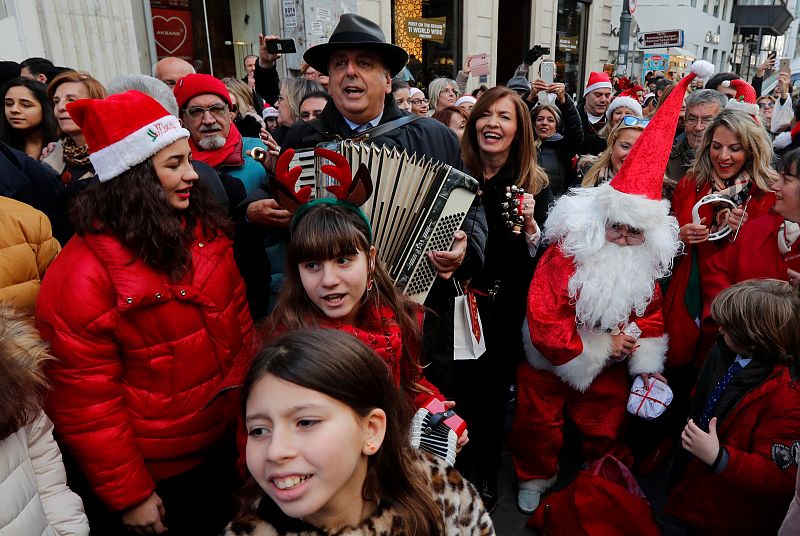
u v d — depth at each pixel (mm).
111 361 1479
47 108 2805
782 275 2166
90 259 1434
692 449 1746
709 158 2625
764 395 1734
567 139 4129
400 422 1117
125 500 1503
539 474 2498
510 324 2479
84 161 2434
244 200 2027
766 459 1690
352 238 1403
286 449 881
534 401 2406
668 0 20000
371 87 2053
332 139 2082
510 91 2500
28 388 1176
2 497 1125
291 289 1490
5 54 4602
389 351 1479
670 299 2492
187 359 1562
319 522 1003
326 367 911
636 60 13805
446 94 5438
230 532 1017
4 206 1637
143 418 1550
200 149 2406
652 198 2125
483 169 2613
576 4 12703
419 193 1802
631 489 2172
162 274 1485
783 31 26547
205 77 2385
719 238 2432
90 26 5023
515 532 2361
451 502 1222
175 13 5938
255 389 926
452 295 2117
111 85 2166
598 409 2408
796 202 1990
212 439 1678
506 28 11414
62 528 1305
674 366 2512
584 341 2211
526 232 2430
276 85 4254
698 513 1945
